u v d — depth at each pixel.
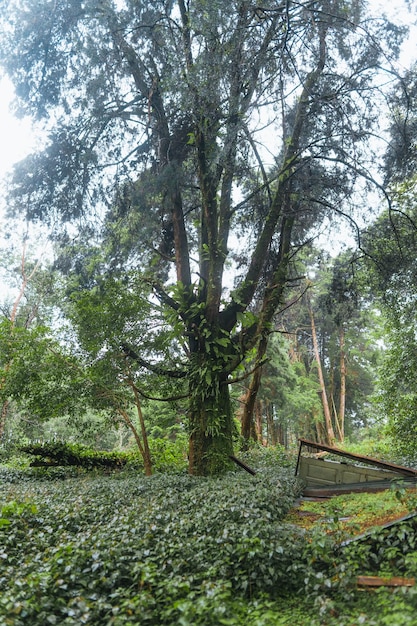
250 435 21.77
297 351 48.22
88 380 15.87
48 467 19.39
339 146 14.84
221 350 14.29
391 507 7.71
